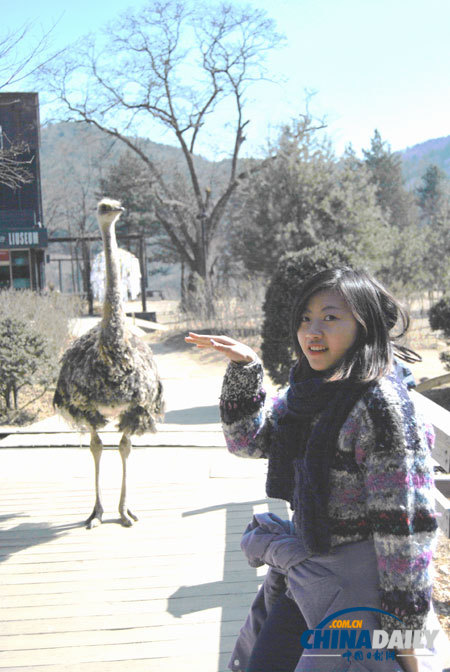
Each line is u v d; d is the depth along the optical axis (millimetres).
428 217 72938
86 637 3334
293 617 2025
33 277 25125
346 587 1914
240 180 27469
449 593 3582
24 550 4375
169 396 10289
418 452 1799
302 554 2000
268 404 2273
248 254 23969
